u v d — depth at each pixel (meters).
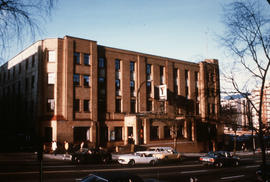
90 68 35.50
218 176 18.95
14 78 42.94
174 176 18.00
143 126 37.75
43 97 33.28
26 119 37.19
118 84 38.97
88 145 33.69
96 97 35.47
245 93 11.31
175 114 41.94
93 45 36.00
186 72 47.81
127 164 23.88
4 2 5.86
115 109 38.06
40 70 33.66
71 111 33.03
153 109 41.88
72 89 33.41
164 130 41.41
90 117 34.72
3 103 46.88
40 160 9.59
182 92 46.03
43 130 32.53
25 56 39.31
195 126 44.47
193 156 36.38
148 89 42.25
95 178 9.18
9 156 27.88
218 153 25.34
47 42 33.91
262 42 10.54
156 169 21.23
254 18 10.59
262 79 10.58
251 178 18.31
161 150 27.42
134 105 40.25
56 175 16.41
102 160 24.81
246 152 47.44
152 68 42.91
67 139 32.19
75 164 23.03
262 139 10.62
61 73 33.47
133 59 40.72
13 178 14.89
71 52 33.88
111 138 36.84
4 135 37.75
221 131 49.12
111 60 38.31
